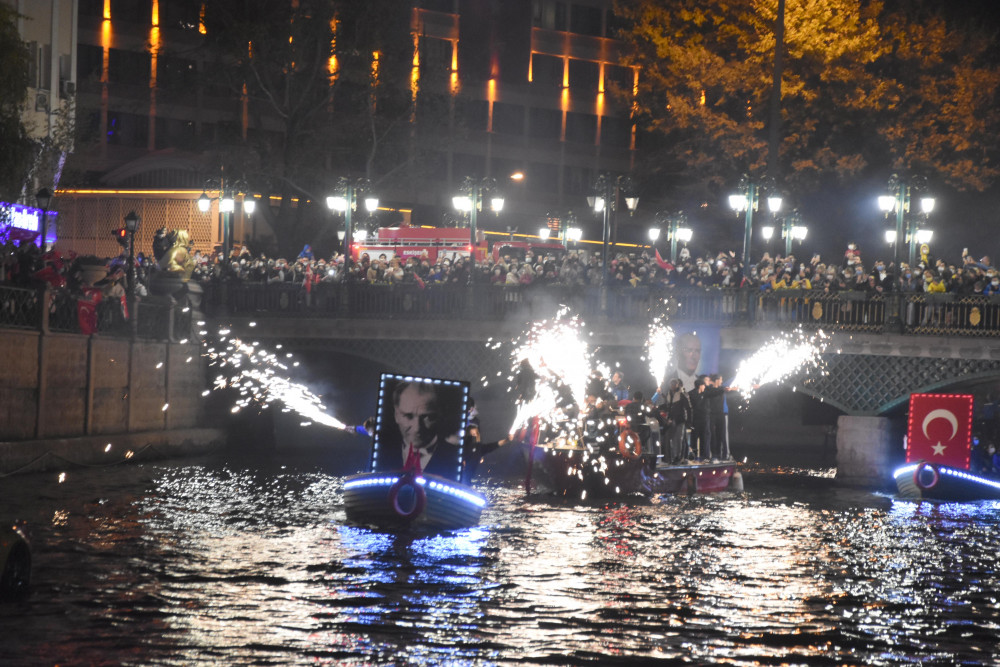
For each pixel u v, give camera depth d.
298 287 58.03
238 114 90.19
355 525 33.84
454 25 99.12
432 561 28.72
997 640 22.73
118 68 89.06
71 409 47.69
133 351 52.03
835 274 51.31
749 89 71.69
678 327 51.16
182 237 58.66
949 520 38.88
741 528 35.81
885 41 71.56
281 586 25.48
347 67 75.31
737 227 81.31
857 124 71.62
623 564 29.12
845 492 46.12
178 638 21.06
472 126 99.69
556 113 102.94
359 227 69.31
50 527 32.50
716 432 47.03
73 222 79.44
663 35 75.75
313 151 75.31
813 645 21.92
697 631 22.62
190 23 90.50
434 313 55.44
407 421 33.03
